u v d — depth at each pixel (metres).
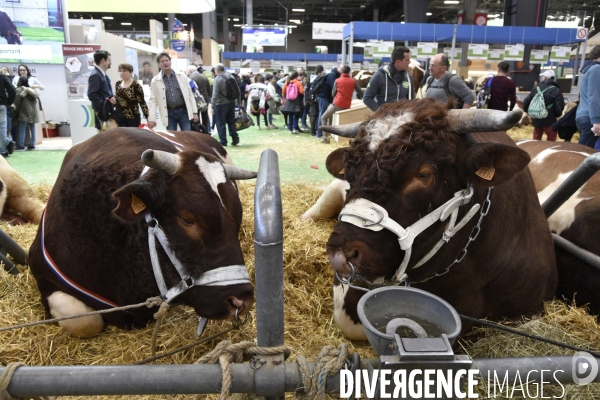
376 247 1.87
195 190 2.16
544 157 3.68
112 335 2.63
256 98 13.27
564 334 2.31
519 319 2.56
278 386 1.31
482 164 1.90
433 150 1.84
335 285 2.86
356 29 11.98
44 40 12.08
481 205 2.11
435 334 1.39
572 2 32.84
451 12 41.09
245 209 4.38
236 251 2.24
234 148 9.80
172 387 1.28
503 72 9.21
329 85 11.20
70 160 2.93
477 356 2.25
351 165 1.92
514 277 2.44
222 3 45.22
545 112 9.02
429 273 2.12
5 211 4.23
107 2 19.16
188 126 7.38
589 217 2.80
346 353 1.32
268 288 1.33
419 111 1.92
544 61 13.07
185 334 2.55
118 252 2.41
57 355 2.45
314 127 12.19
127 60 14.01
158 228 2.18
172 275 2.22
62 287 2.65
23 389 1.26
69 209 2.52
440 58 5.78
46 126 11.19
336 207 4.12
